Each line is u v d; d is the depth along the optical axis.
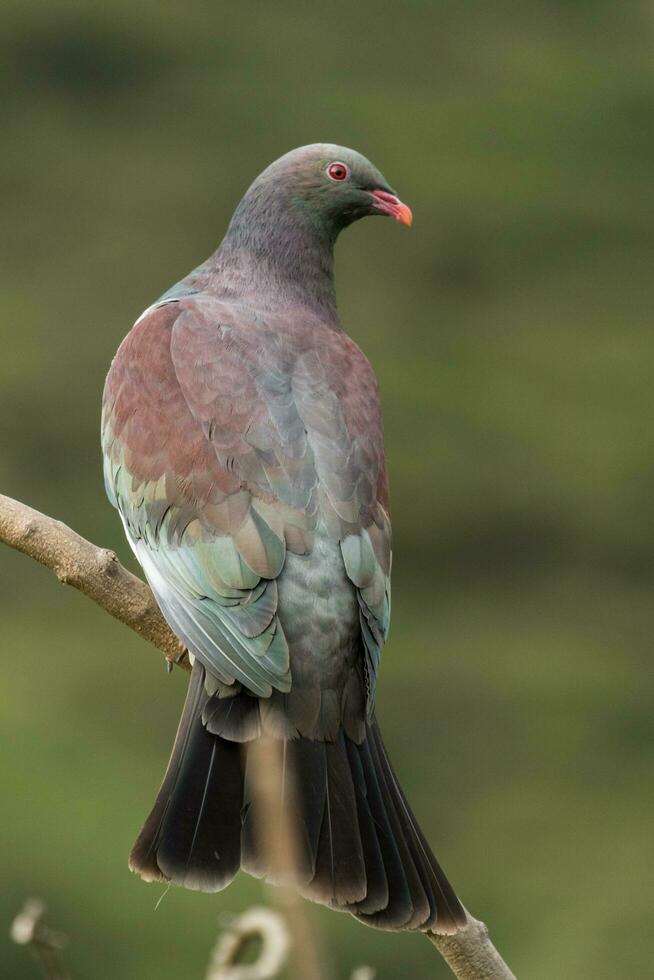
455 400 18.16
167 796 5.79
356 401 6.67
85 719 15.52
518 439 17.92
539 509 17.67
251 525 6.23
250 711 5.96
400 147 19.94
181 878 5.61
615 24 21.03
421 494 17.66
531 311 19.28
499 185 19.58
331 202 7.53
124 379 6.81
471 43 20.81
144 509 6.48
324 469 6.38
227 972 4.98
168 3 20.52
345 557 6.20
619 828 15.55
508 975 5.66
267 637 6.01
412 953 13.82
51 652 16.02
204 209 19.81
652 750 16.20
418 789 15.99
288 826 5.67
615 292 19.41
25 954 13.86
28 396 18.20
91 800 14.74
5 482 17.77
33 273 19.39
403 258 19.55
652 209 19.77
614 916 14.68
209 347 6.72
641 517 17.72
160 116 20.36
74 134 20.14
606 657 16.78
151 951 13.68
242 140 20.16
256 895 13.73
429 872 5.70
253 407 6.50
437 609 17.34
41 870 14.11
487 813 15.81
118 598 6.36
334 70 20.70
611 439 18.02
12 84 20.34
